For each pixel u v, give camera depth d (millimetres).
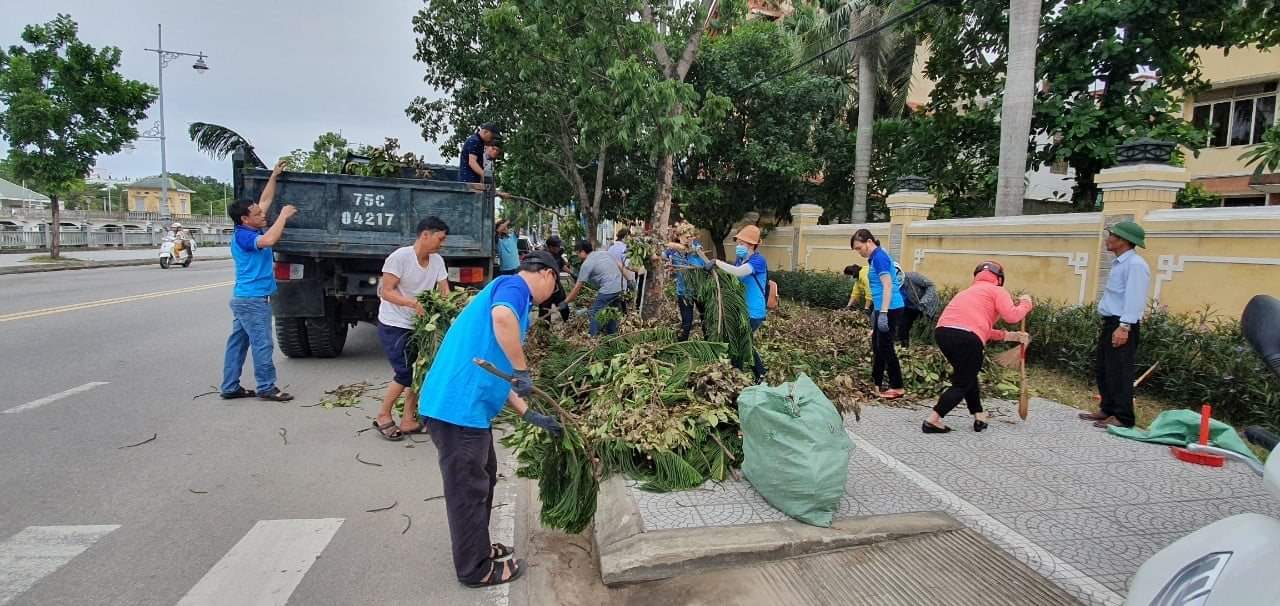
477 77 13516
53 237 23453
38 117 19234
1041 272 8734
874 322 6527
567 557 3574
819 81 15875
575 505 3357
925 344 8750
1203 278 6797
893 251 11859
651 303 8352
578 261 13109
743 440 4020
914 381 6781
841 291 12852
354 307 8086
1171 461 4715
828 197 18297
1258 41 11094
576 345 6512
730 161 16391
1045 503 3969
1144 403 6285
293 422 5617
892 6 14203
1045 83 12672
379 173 9609
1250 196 16750
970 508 3885
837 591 3104
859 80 15617
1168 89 11836
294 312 7508
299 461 4734
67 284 15961
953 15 12633
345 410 6023
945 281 10617
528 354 6887
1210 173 17312
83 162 20688
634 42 9484
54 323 9969
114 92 20312
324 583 3195
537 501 4305
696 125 8984
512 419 5262
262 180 7281
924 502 3947
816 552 3424
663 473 4152
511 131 13859
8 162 20109
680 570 3275
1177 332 6371
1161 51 10500
